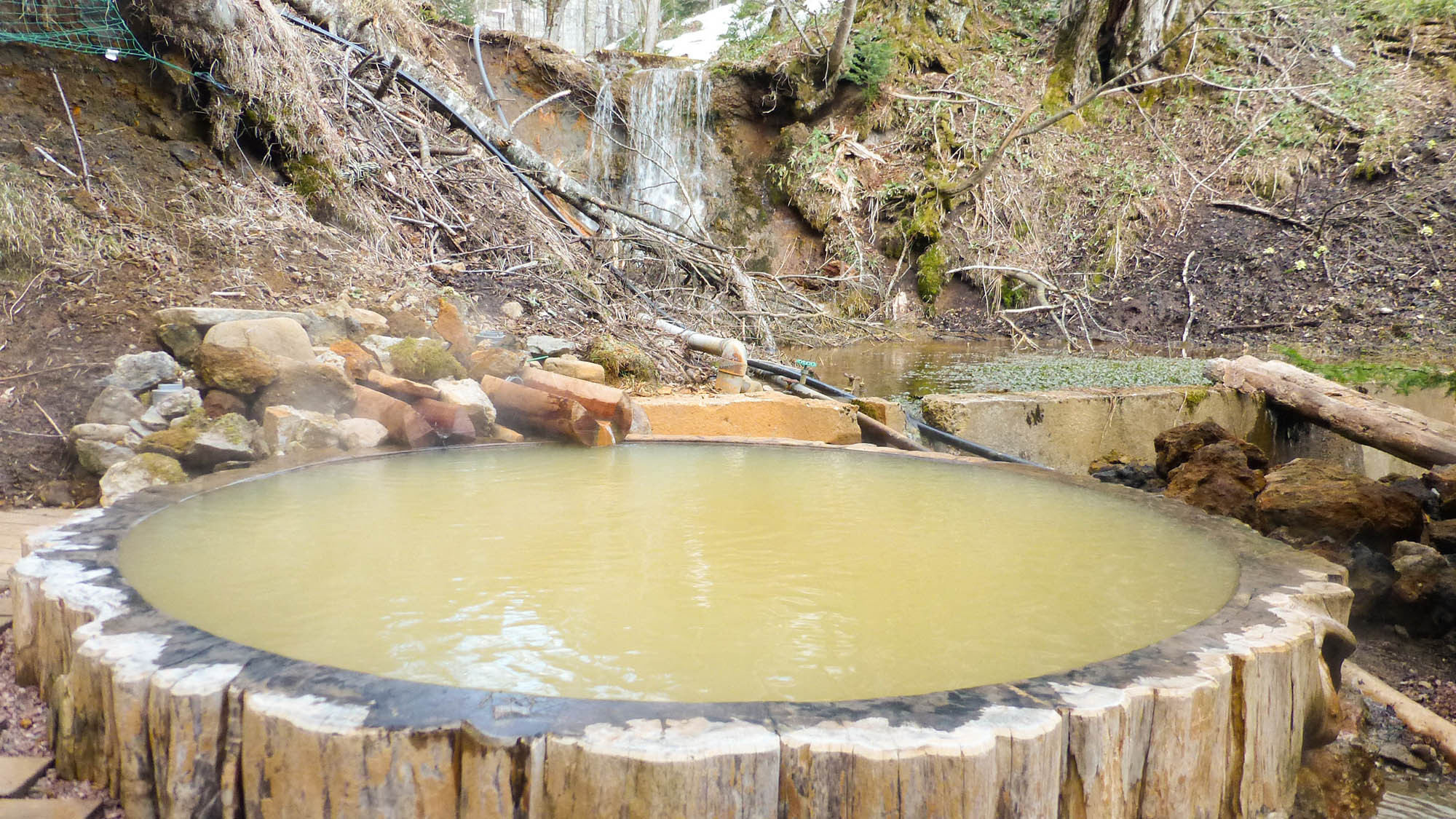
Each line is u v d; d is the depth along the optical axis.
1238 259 12.01
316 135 6.56
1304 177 12.68
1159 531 2.74
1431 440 5.53
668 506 3.03
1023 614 2.05
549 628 1.91
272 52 6.33
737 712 1.50
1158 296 11.96
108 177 5.30
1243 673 1.79
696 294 9.36
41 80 5.32
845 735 1.44
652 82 14.20
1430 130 12.46
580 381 4.37
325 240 6.06
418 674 1.68
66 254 4.71
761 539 2.62
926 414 5.93
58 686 1.82
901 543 2.59
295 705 1.50
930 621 1.99
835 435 5.15
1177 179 13.45
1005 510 2.99
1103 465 5.43
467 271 6.88
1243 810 1.84
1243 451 4.58
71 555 2.27
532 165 8.70
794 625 1.95
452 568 2.31
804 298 11.19
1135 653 1.79
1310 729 2.06
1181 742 1.66
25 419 3.94
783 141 14.23
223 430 3.77
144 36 5.64
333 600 2.06
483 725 1.44
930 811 1.43
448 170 7.96
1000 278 12.64
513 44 13.52
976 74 15.02
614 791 1.40
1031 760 1.49
